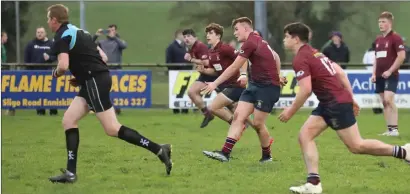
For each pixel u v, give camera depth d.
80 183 26.06
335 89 23.20
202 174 28.09
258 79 29.86
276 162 31.20
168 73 57.12
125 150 34.84
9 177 27.41
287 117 23.36
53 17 24.84
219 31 35.84
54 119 51.59
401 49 41.69
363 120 51.94
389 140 40.31
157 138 40.62
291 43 23.47
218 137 41.12
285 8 79.50
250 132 43.50
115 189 25.02
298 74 23.05
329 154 33.59
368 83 57.75
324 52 59.56
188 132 43.75
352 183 26.42
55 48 24.67
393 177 27.78
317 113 23.67
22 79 55.62
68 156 25.94
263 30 63.31
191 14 88.81
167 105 57.94
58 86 55.88
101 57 25.39
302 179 27.08
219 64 36.03
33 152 34.34
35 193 24.25
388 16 41.94
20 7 80.12
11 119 51.59
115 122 25.52
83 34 25.08
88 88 25.08
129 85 56.28
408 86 57.66
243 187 25.44
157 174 28.02
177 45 57.31
